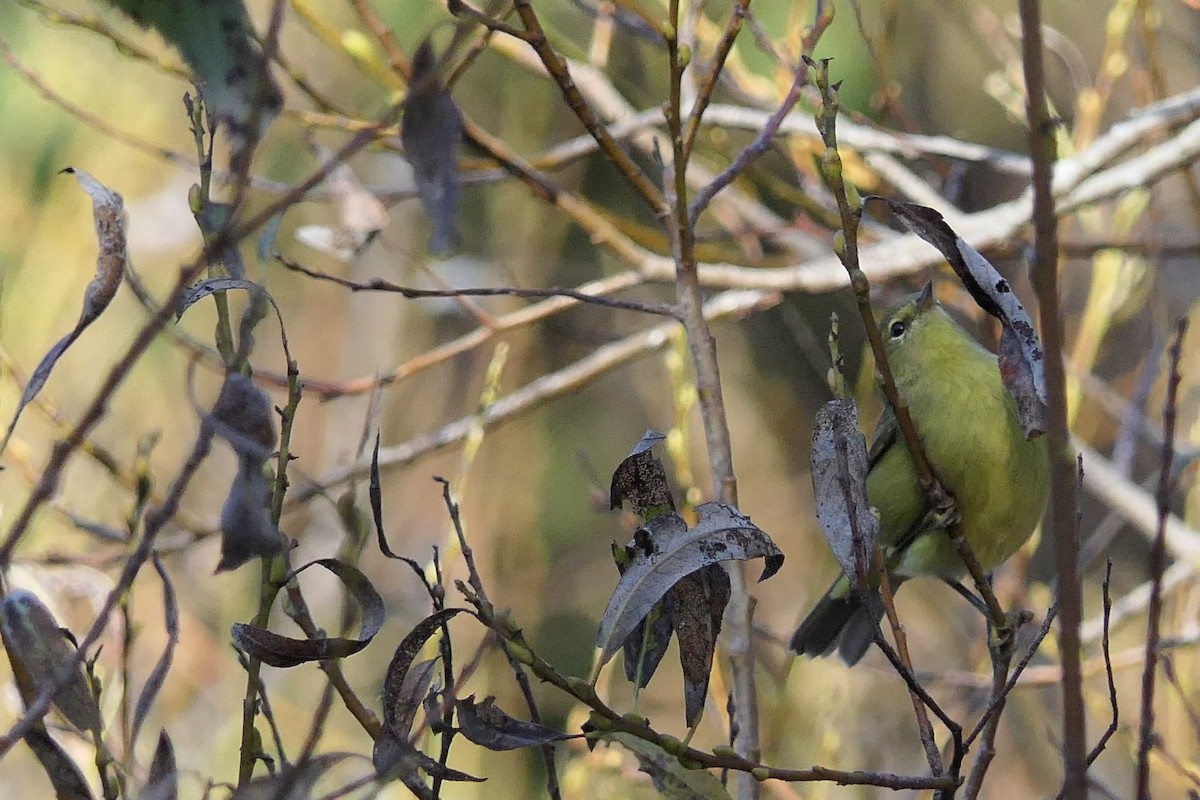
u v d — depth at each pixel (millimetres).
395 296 13375
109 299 4344
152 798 4145
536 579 13789
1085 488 12297
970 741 4613
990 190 15914
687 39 8273
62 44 12273
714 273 10008
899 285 11680
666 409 16047
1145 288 11289
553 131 14461
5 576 4695
